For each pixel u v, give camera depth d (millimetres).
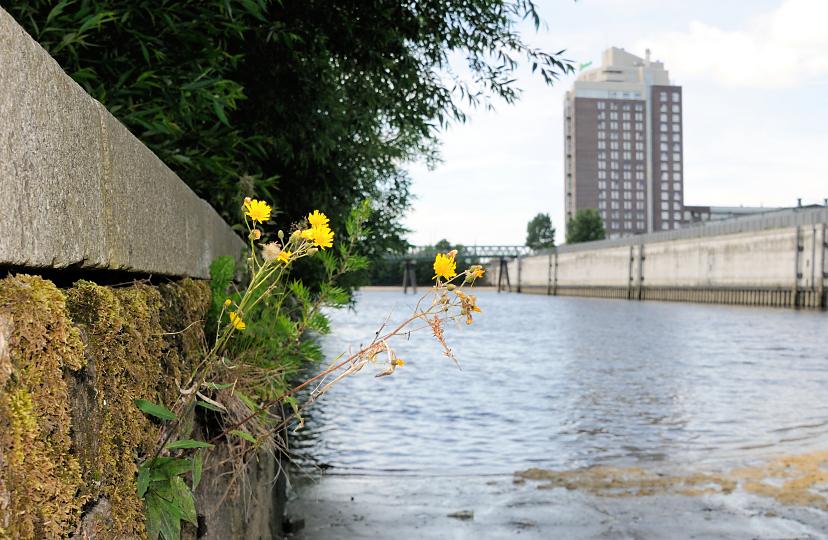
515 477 7738
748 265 69562
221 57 4379
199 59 4230
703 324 43062
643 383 16688
